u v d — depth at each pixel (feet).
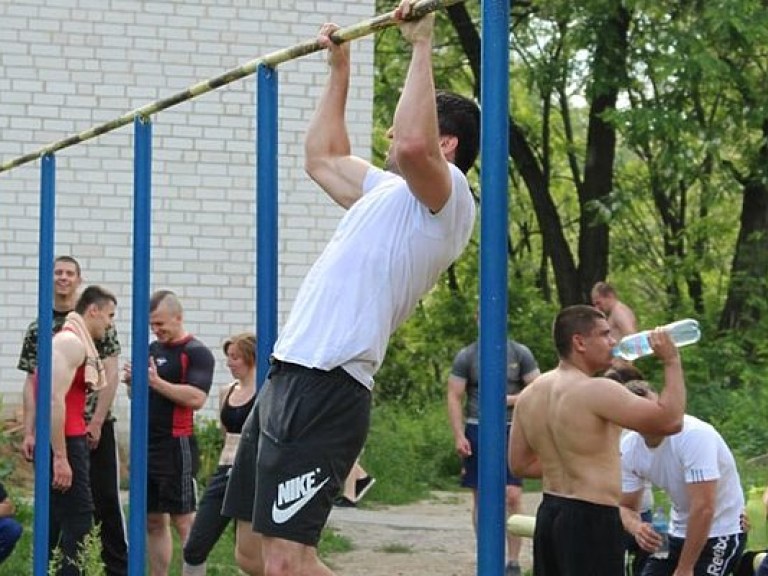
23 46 60.29
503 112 16.62
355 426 19.54
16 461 55.01
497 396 16.60
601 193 97.55
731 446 70.38
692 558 29.58
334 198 21.74
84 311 35.88
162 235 61.21
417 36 18.76
